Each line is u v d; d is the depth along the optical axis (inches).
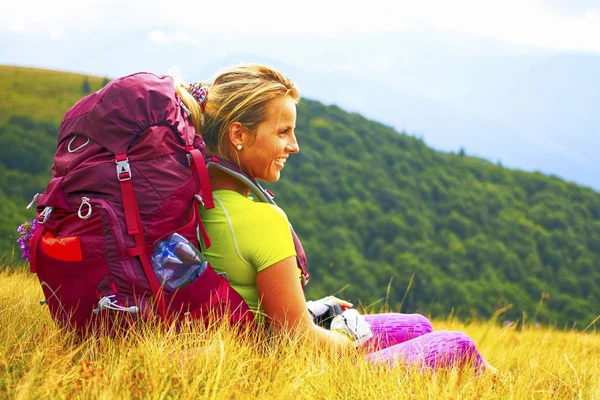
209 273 96.0
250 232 100.3
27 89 4308.6
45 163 3021.7
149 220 93.1
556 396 108.7
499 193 4776.1
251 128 104.5
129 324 91.6
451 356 104.4
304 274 108.4
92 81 4650.6
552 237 4242.1
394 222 3966.5
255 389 85.6
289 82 107.5
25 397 74.8
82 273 91.4
